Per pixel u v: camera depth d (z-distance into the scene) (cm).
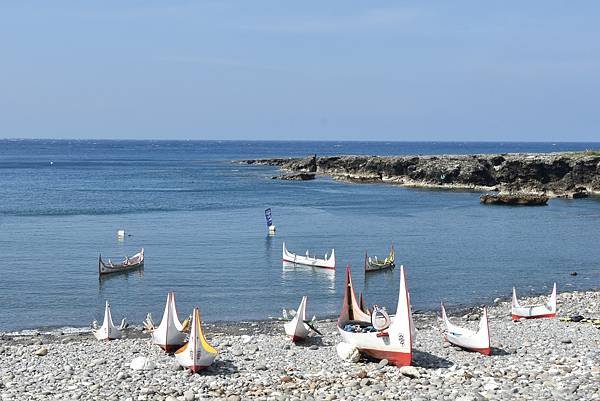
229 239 7581
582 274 5850
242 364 3097
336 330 3941
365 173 16612
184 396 2589
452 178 14488
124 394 2644
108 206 10588
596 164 12950
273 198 12088
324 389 2653
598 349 3262
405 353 3012
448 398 2473
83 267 5941
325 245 7275
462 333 3372
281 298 4934
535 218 9669
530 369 2873
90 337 3869
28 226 8362
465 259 6500
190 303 4769
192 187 14175
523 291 5184
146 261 6259
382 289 5262
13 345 3628
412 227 8662
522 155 14725
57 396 2616
